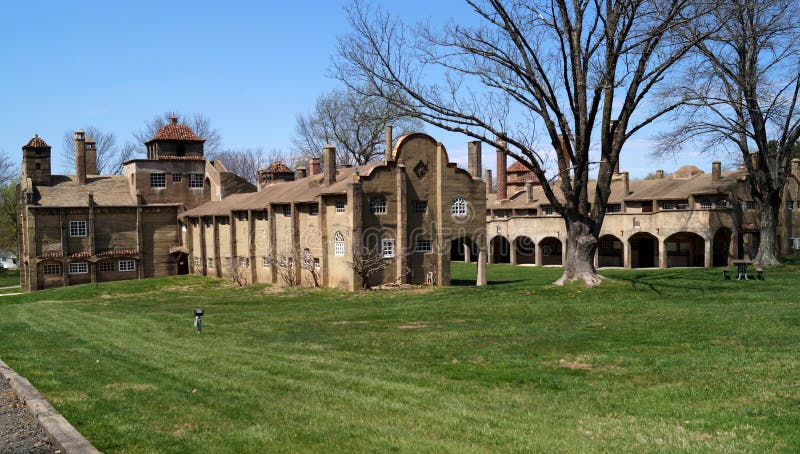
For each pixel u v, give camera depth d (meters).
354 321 25.58
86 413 12.73
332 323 25.12
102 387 15.02
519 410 12.13
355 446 10.38
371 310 29.19
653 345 17.77
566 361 16.22
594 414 11.79
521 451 9.91
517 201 71.44
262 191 58.44
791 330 18.97
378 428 11.24
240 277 52.88
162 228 64.81
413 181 42.78
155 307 35.94
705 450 9.65
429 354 17.70
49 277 59.25
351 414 12.13
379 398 13.21
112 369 17.14
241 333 23.09
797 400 11.92
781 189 45.06
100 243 61.59
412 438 10.66
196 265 63.00
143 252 63.47
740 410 11.53
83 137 65.31
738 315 22.16
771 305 24.53
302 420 11.82
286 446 10.45
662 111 31.75
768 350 16.31
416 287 40.62
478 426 11.19
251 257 52.28
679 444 9.97
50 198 60.91
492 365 16.02
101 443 10.84
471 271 57.41
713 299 27.38
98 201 62.56
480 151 49.72
